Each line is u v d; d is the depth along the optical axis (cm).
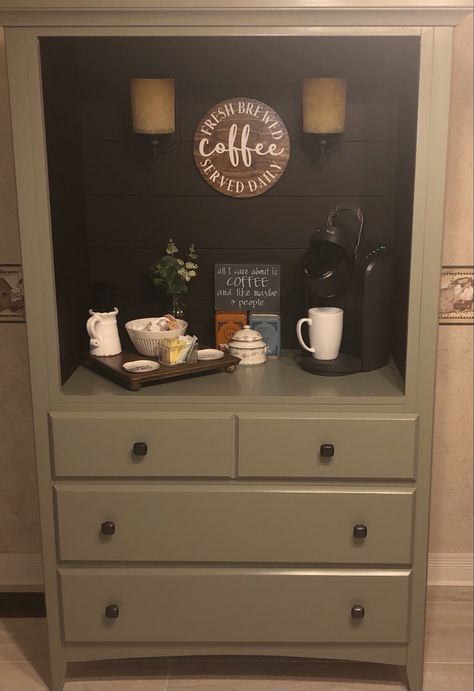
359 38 214
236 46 248
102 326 247
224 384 235
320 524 231
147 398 225
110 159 256
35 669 261
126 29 204
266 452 227
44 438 229
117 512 231
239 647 242
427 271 215
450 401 286
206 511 231
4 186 272
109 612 236
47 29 204
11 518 299
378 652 242
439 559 300
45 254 217
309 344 270
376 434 225
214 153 254
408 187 225
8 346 284
